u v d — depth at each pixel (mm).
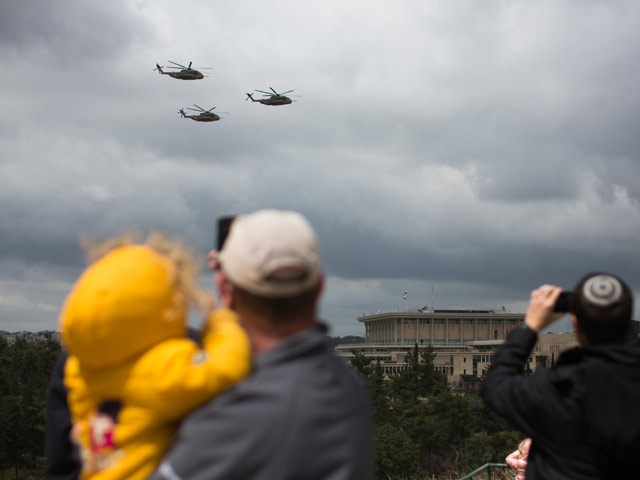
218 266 2883
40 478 83188
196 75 104812
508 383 3371
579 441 3064
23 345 111562
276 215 2457
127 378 2275
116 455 2287
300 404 2182
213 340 2369
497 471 13844
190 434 2189
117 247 2508
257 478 2115
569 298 3424
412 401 102125
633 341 3266
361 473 2252
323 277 2596
